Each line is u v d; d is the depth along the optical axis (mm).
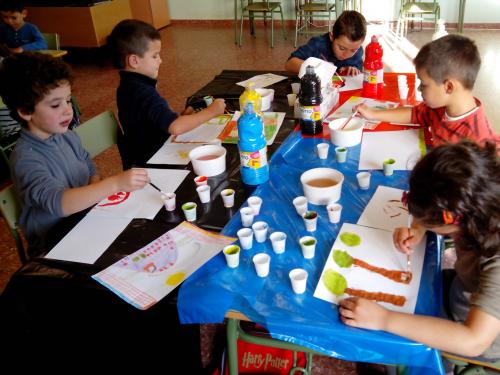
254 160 1392
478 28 5652
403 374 953
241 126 1360
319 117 1739
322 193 1267
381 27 5879
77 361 1262
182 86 4641
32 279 1100
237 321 1072
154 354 1300
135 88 1879
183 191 1432
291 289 1004
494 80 4020
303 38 6008
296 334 923
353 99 2049
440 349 860
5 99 1413
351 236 1149
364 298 963
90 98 4555
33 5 5180
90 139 1943
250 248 1142
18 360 1215
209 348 1688
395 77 2316
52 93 1393
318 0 6121
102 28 5277
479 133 1507
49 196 1349
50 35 4043
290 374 1462
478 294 872
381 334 886
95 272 1103
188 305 999
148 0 6531
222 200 1363
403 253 1077
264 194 1378
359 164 1505
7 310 1125
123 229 1263
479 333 841
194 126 1814
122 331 1220
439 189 837
